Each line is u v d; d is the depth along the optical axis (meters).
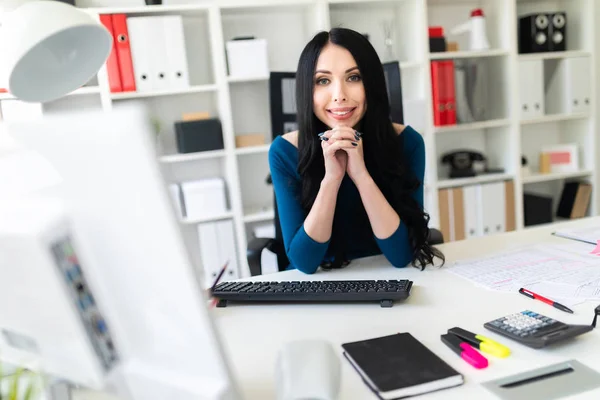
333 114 1.33
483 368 0.72
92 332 0.50
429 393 0.66
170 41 2.47
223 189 2.66
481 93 2.96
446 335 0.81
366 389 0.67
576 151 3.17
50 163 0.45
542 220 3.14
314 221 1.25
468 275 1.12
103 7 2.62
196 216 2.63
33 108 2.37
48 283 0.47
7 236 0.46
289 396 0.57
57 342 0.53
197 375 0.50
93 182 0.44
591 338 0.79
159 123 2.58
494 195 2.97
